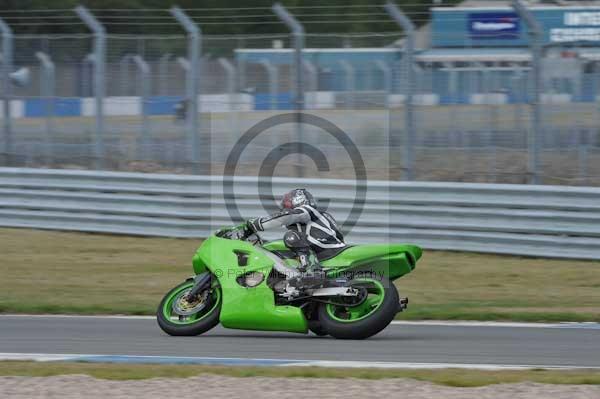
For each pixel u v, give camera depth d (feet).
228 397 67.10
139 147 190.08
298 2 278.67
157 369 78.74
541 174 159.74
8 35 196.95
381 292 95.30
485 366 81.87
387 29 254.47
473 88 173.99
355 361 84.12
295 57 174.40
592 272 143.54
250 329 96.99
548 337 99.14
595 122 167.53
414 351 89.76
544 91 169.37
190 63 180.45
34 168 191.21
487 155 172.14
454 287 135.64
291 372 76.79
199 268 101.45
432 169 175.11
